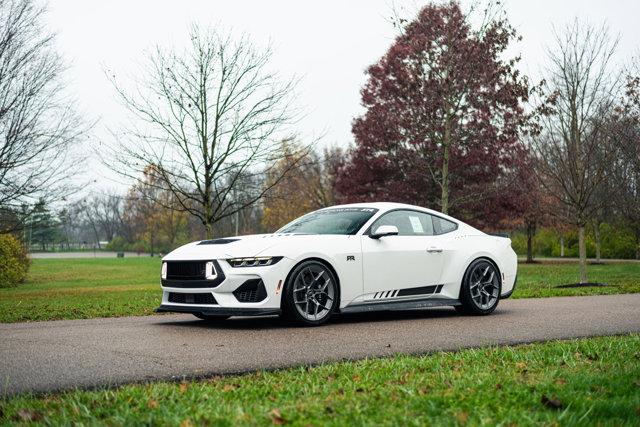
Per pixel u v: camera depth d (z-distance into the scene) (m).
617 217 33.00
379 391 3.76
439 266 8.22
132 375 4.50
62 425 3.07
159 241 87.12
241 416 3.11
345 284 7.39
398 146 23.11
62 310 10.77
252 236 7.58
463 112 18.55
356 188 25.47
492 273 8.63
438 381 4.08
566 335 6.54
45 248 142.00
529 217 35.53
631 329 6.99
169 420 3.11
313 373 4.44
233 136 13.85
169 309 7.26
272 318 8.06
